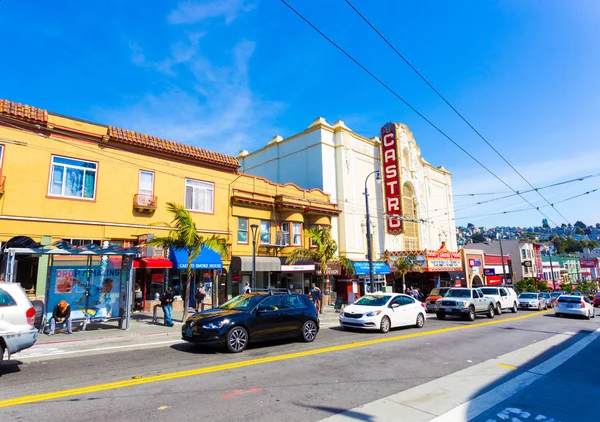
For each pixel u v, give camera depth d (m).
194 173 20.53
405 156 38.47
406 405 5.75
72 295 13.16
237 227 22.30
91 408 5.50
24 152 15.04
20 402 5.75
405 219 34.38
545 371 8.24
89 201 16.59
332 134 30.34
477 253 45.31
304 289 25.86
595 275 97.69
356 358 9.20
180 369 7.93
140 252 14.32
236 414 5.31
